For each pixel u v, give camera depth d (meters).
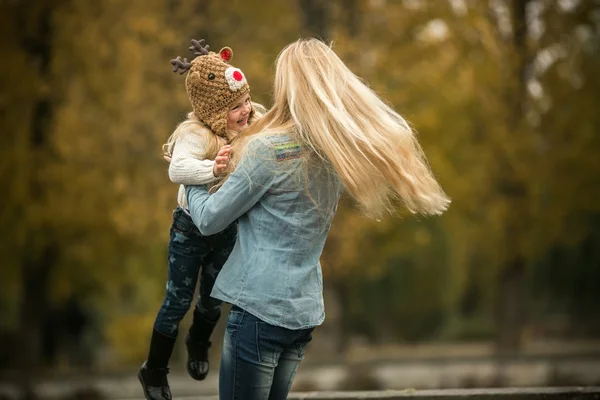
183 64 4.75
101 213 22.66
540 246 25.25
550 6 23.67
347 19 23.20
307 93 4.29
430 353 29.08
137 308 31.20
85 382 21.23
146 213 22.12
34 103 23.52
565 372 19.33
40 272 25.14
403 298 38.16
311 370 21.66
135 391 19.72
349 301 37.06
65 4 23.28
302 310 4.26
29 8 23.44
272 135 4.25
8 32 23.48
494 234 24.84
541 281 41.94
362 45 22.89
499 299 26.02
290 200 4.23
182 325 26.11
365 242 24.06
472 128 23.80
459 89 23.12
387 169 4.22
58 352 31.88
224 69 4.61
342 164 4.15
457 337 41.69
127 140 22.44
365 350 32.94
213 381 20.83
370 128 4.25
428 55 22.97
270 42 23.25
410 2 22.95
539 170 24.06
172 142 4.71
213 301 5.19
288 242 4.25
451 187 23.20
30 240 23.92
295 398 7.07
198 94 4.63
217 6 23.20
